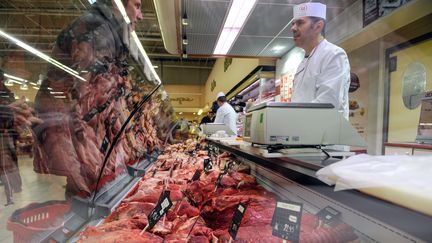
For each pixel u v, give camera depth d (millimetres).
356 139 1193
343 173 592
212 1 3104
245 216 1045
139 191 1472
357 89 3594
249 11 3316
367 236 680
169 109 5207
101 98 1696
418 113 2906
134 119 2604
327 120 1179
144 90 3029
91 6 1600
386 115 3273
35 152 1311
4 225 975
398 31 2941
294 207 709
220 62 10906
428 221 425
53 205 1110
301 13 1926
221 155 2672
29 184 1260
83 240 894
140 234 938
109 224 1026
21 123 1303
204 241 905
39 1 3566
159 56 12070
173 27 3834
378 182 514
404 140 3043
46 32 2672
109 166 1703
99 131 1688
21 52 1400
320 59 1924
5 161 1254
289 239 689
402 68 3064
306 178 902
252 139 1319
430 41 2760
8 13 3826
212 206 1170
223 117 5457
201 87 15445
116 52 1886
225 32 4035
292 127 1159
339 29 3455
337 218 813
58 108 1385
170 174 1963
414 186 465
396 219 492
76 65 1472
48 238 938
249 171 1969
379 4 2805
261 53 5172
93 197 1374
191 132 7316
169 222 1066
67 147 1345
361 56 3521
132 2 2059
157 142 3914
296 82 2295
